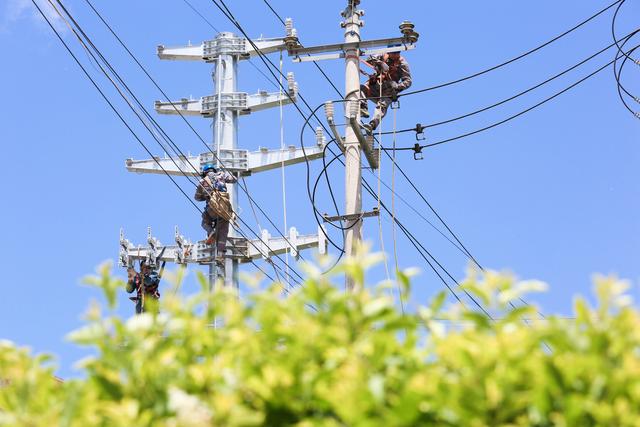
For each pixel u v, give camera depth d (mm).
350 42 25719
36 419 6098
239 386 6109
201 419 5879
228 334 6523
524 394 5703
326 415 5980
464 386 5680
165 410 6066
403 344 6250
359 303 6398
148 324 6543
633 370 5625
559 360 5766
